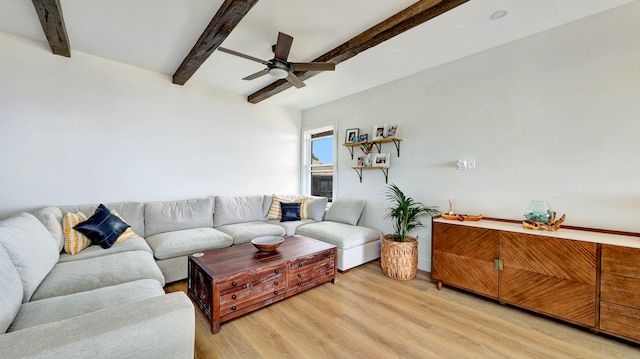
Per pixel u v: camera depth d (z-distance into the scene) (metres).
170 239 2.74
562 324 2.01
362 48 2.48
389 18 2.16
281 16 2.14
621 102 2.02
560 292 1.97
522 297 2.14
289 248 2.65
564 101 2.26
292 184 4.90
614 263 1.75
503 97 2.59
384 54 2.78
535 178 2.41
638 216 1.96
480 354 1.68
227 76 3.46
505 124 2.58
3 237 1.39
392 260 2.90
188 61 2.82
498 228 2.28
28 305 1.32
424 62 2.98
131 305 1.13
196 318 2.07
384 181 3.67
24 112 2.55
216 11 2.10
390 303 2.34
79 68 2.82
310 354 1.67
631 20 1.97
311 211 4.09
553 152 2.31
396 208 3.25
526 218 2.32
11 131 2.49
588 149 2.15
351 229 3.39
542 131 2.37
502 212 2.61
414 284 2.76
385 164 3.53
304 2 1.98
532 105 2.42
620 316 1.73
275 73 2.47
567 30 2.24
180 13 2.13
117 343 0.97
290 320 2.06
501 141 2.61
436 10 1.93
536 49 2.39
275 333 1.89
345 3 1.99
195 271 2.24
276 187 4.67
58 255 1.96
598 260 1.81
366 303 2.34
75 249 2.20
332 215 3.98
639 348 1.73
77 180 2.84
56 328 0.96
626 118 2.00
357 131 4.00
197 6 2.04
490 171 2.68
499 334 1.89
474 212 2.80
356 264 3.21
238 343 1.78
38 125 2.62
